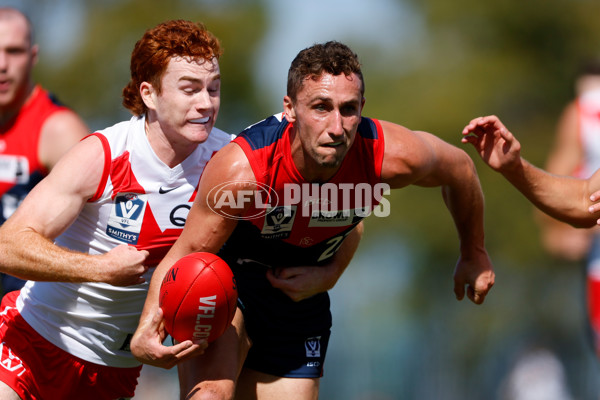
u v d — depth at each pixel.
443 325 94.12
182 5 92.94
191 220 17.28
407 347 96.25
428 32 98.94
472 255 20.08
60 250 17.36
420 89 94.31
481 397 85.81
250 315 19.53
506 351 74.06
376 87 96.19
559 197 19.17
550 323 91.56
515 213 88.69
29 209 17.75
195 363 18.08
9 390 19.16
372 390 88.06
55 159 23.95
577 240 31.02
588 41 99.38
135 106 18.55
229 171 16.72
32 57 24.05
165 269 17.34
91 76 90.12
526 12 98.06
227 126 91.69
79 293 19.22
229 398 17.59
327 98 15.89
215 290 16.72
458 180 18.72
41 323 19.55
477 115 92.38
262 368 19.66
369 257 100.62
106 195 18.28
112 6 93.94
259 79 92.81
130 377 20.73
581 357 59.50
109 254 17.31
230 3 94.00
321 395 88.31
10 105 23.75
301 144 16.48
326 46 16.27
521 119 98.38
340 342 92.44
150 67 17.83
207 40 18.02
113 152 18.17
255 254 19.00
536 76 97.50
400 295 99.56
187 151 18.39
